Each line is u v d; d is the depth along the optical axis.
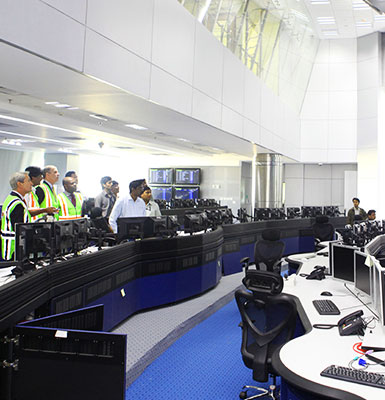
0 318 2.74
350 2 13.67
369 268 4.08
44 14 4.38
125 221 6.03
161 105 6.71
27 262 4.17
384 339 3.16
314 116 17.00
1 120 9.52
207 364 4.46
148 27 6.25
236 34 10.02
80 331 2.18
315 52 17.05
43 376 2.22
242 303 3.60
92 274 4.48
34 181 6.07
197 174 19.94
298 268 6.17
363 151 16.52
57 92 6.10
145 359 4.32
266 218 12.34
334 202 18.72
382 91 16.44
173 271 6.38
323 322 3.59
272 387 3.64
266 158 14.48
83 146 15.69
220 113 9.04
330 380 2.45
